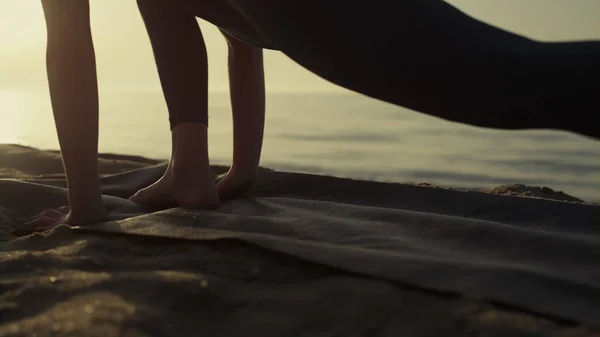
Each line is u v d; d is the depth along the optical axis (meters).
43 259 1.23
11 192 1.93
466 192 1.97
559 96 0.88
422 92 0.95
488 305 1.03
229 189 1.97
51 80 1.51
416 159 12.89
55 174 2.54
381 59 0.95
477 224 1.50
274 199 1.97
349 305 1.04
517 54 0.91
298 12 0.98
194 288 1.08
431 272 1.14
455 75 0.92
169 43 1.76
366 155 13.55
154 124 24.19
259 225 1.49
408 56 0.93
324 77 1.03
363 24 0.95
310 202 1.88
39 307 1.01
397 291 1.08
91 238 1.39
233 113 2.01
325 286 1.11
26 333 0.91
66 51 1.49
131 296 1.05
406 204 1.97
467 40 0.93
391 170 11.46
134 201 1.87
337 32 0.97
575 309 1.01
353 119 25.91
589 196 8.93
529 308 1.01
